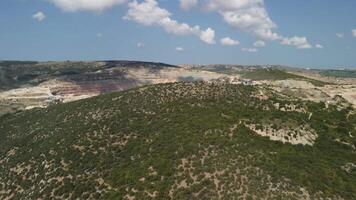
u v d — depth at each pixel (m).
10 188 98.19
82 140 102.69
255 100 114.38
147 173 80.81
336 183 78.31
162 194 73.94
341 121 114.25
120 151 92.50
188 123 96.00
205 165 78.31
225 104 108.12
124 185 80.00
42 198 87.19
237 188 71.44
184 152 83.19
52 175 93.44
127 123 104.25
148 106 111.88
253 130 94.19
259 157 80.44
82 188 84.19
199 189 72.50
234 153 81.25
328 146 96.81
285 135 94.75
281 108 112.88
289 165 80.06
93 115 117.75
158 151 87.19
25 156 109.69
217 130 91.12
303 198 70.12
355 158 93.06
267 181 73.06
